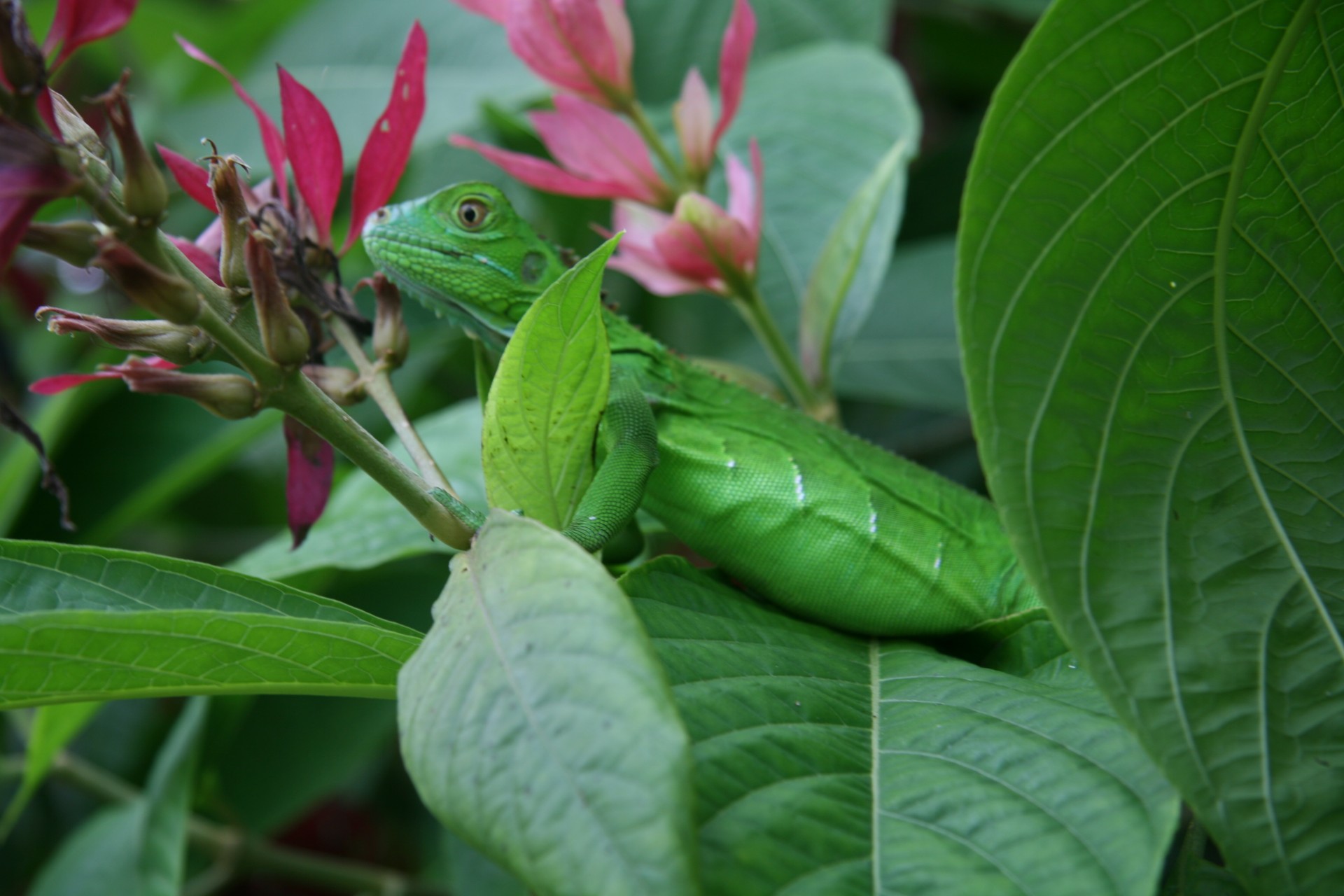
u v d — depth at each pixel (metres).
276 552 0.52
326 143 0.46
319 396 0.44
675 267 0.51
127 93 0.42
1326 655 0.43
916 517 0.50
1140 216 0.43
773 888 0.41
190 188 0.46
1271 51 0.43
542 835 0.37
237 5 0.71
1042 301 0.43
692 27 0.62
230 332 0.43
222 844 0.58
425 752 0.41
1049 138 0.42
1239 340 0.44
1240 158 0.43
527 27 0.51
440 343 0.60
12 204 0.41
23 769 0.58
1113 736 0.43
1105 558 0.43
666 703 0.39
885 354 0.59
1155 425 0.44
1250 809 0.42
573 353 0.44
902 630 0.49
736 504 0.49
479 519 0.44
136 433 0.60
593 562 0.42
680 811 0.36
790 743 0.43
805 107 0.58
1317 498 0.44
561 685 0.41
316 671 0.44
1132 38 0.42
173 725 0.62
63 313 0.43
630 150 0.51
